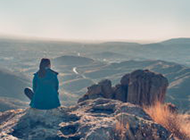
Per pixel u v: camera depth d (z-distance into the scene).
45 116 6.21
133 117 5.94
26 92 7.86
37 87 6.59
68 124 5.84
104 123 5.56
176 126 6.39
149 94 20.31
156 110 7.20
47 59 6.76
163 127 5.86
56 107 6.62
